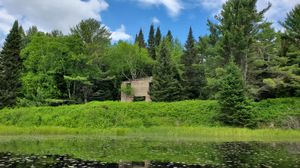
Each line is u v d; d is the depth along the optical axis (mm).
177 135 31641
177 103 41812
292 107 38375
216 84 42500
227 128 33188
